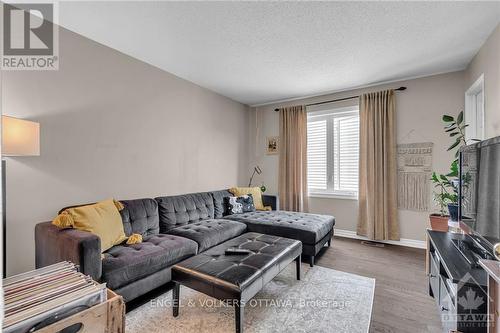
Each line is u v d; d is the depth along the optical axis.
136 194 2.94
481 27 2.29
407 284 2.34
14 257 1.99
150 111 3.11
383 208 3.59
